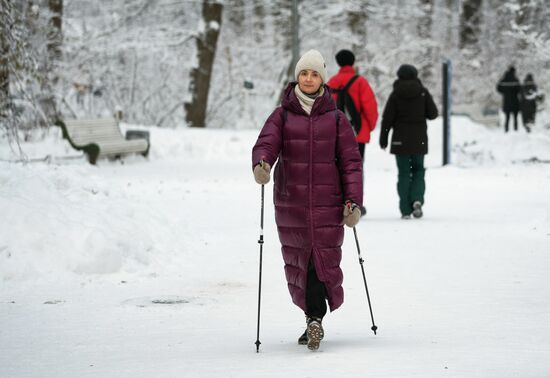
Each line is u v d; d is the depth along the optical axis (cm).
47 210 2055
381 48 9112
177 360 1263
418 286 1861
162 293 1803
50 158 4269
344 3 8656
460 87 9944
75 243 1977
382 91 8788
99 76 7225
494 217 3002
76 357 1288
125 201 2431
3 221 1967
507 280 1916
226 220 2920
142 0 7725
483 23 10494
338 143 1382
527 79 7250
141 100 7744
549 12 8088
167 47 7769
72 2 7344
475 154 5303
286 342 1395
